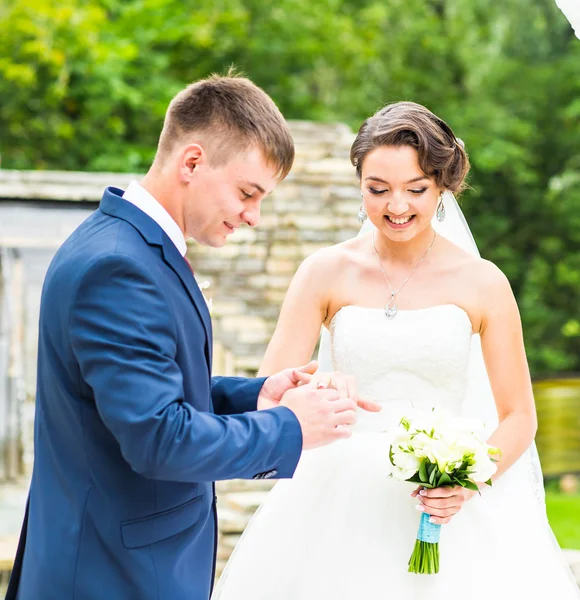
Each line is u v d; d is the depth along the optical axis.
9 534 6.53
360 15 15.05
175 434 1.84
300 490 2.73
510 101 14.20
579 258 14.16
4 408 8.45
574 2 2.98
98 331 1.88
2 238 7.70
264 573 2.68
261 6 14.29
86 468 1.99
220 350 6.07
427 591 2.55
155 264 1.98
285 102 14.01
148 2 13.52
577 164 14.27
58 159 13.07
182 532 2.05
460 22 14.99
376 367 2.70
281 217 6.58
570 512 8.80
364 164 2.58
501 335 2.73
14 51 12.50
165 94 13.38
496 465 2.52
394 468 2.47
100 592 1.97
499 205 14.36
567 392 8.28
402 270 2.78
